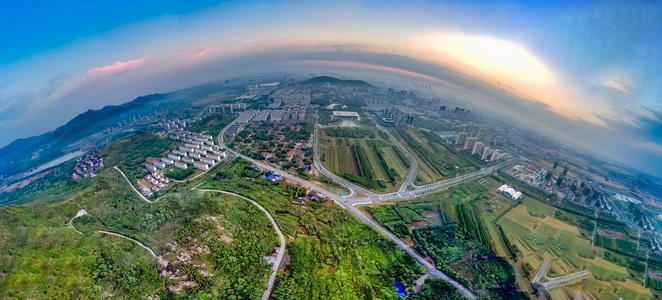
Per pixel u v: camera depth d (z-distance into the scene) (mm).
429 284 102250
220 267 95000
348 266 106250
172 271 90938
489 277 110000
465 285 104812
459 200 164625
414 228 135625
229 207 129000
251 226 118312
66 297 75562
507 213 155500
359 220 136625
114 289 81750
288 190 158000
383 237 125062
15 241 90500
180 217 117562
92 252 94125
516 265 118438
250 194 146375
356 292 94500
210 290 85688
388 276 104938
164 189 158875
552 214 156375
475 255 121438
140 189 158875
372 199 158875
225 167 189500
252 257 101500
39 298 73000
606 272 116938
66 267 84500
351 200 155875
